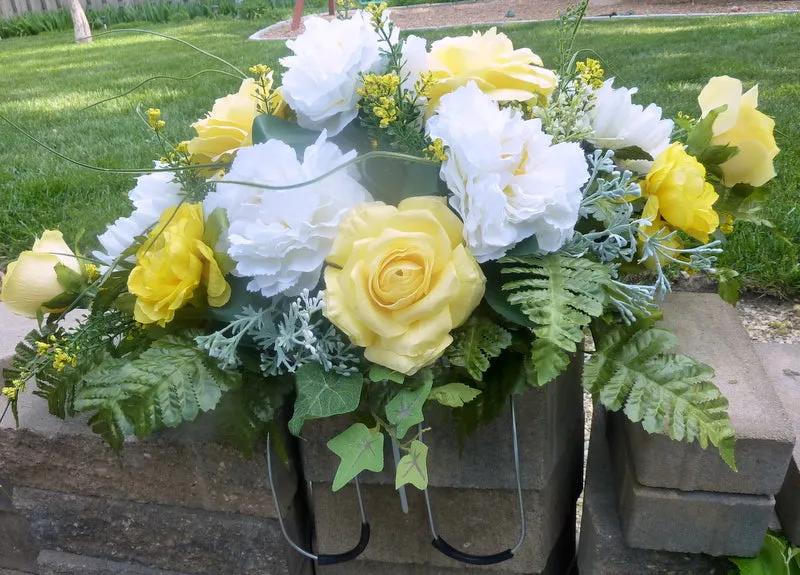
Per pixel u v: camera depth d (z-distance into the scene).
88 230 2.78
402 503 1.05
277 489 1.11
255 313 0.89
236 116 1.08
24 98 5.58
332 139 1.02
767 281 2.33
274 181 0.88
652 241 0.93
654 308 0.99
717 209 1.11
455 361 0.86
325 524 1.14
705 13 7.94
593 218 0.99
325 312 0.82
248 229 0.85
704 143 1.05
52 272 1.06
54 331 1.10
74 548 1.27
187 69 6.30
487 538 1.11
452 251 0.83
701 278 2.22
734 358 1.08
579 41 6.30
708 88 1.11
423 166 0.93
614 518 1.11
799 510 1.04
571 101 0.99
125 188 3.26
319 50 0.96
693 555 1.06
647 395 0.88
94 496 1.20
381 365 0.86
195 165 1.01
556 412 1.07
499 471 1.03
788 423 0.94
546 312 0.82
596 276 0.86
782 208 2.58
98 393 0.90
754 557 1.01
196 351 0.92
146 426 0.88
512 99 0.95
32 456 1.18
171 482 1.15
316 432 1.04
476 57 1.00
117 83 5.98
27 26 10.95
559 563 1.31
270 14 10.71
